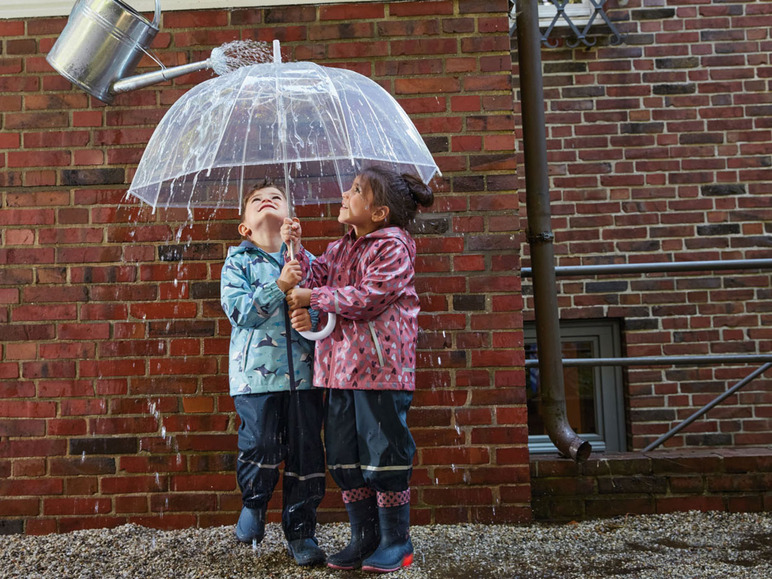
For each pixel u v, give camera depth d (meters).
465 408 3.01
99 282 3.07
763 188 4.52
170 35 3.12
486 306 3.04
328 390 2.40
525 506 2.98
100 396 3.04
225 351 3.04
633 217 4.51
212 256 3.07
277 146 2.35
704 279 4.50
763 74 4.56
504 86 3.09
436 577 2.32
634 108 4.56
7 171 3.10
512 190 3.07
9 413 3.04
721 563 2.42
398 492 2.35
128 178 3.09
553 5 4.55
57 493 3.01
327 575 2.32
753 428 4.45
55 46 2.76
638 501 3.10
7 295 3.07
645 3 4.59
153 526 2.99
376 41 3.10
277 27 3.11
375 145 2.24
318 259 2.63
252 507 2.50
